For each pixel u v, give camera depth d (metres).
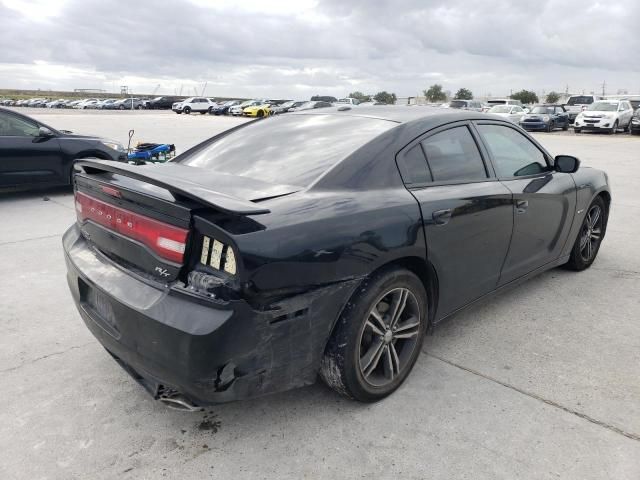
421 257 2.68
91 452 2.32
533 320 3.69
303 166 2.68
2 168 7.40
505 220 3.28
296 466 2.25
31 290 4.17
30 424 2.51
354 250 2.33
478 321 3.67
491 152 3.35
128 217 2.34
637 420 2.56
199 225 2.07
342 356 2.42
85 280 2.50
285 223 2.16
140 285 2.26
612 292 4.21
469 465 2.25
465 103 28.23
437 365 3.07
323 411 2.62
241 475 2.19
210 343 2.00
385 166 2.68
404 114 3.13
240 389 2.15
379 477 2.19
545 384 2.87
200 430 2.48
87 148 8.12
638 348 3.29
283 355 2.21
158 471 2.21
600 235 4.82
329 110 3.47
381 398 2.70
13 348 3.24
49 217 6.66
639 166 12.26
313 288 2.22
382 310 2.65
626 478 2.18
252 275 2.02
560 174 4.03
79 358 3.13
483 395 2.76
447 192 2.87
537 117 26.11
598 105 25.98
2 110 7.46
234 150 3.13
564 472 2.21
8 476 2.17
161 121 30.84
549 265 4.11
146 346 2.17
